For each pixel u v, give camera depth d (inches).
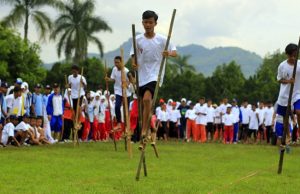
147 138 292.0
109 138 811.4
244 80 2380.7
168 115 939.3
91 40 1888.5
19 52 1590.8
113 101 785.6
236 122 887.1
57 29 1849.2
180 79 2250.2
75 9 1856.5
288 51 406.9
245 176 304.2
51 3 1670.8
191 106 897.5
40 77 1678.2
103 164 350.6
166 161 381.4
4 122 570.3
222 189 253.4
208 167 347.3
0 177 279.9
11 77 1595.7
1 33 1573.6
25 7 1646.2
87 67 2004.2
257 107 983.0
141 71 376.8
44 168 321.4
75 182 267.3
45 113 670.5
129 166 341.1
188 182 273.3
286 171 337.1
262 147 634.2
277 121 493.4
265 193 247.1
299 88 415.8
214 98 2241.6
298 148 623.8
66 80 588.7
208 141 911.7
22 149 490.6
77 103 577.3
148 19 366.3
